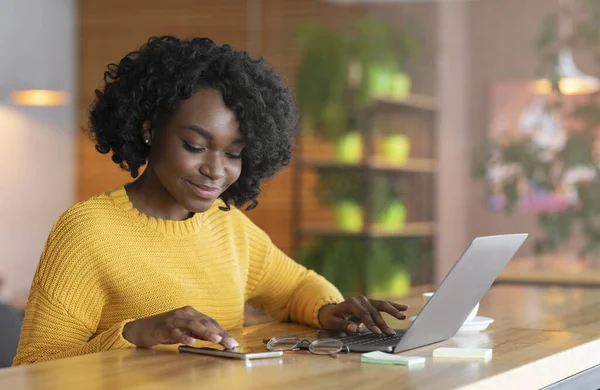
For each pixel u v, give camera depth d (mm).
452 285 1533
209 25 6406
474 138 7129
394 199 6379
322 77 6129
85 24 6254
